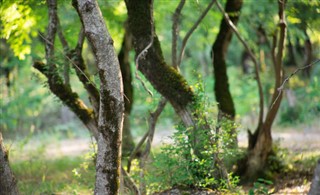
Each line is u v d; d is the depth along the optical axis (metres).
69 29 11.73
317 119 19.03
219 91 11.74
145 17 8.61
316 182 5.96
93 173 10.92
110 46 6.27
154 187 8.95
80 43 9.36
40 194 10.47
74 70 9.55
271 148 11.15
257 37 15.75
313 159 11.78
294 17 11.29
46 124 25.95
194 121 8.64
